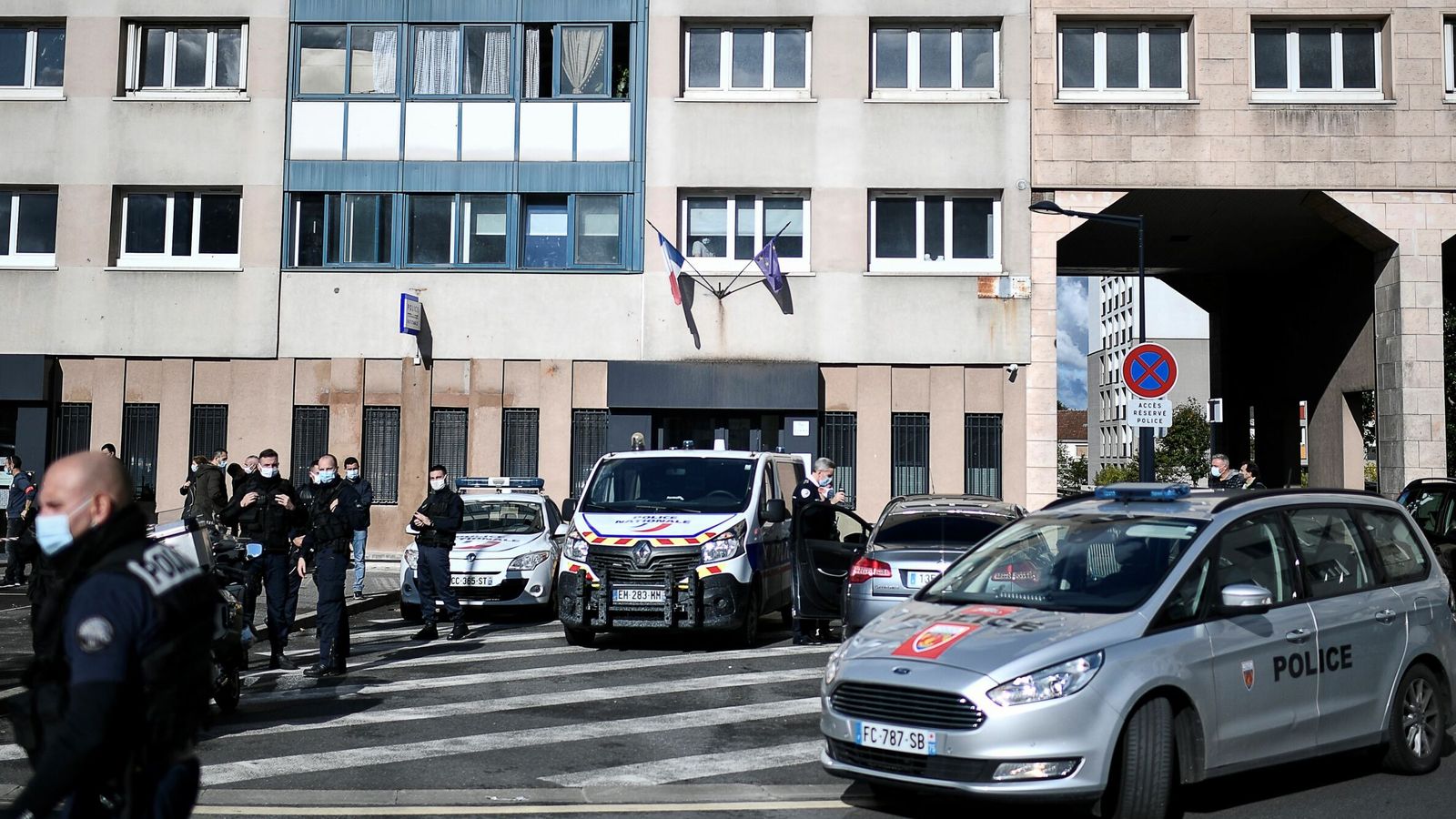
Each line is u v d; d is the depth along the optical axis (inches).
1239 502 281.9
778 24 924.6
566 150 916.0
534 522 637.3
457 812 256.8
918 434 903.1
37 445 909.2
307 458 916.0
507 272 913.5
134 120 925.8
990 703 233.1
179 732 132.0
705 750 319.0
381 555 898.7
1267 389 1201.4
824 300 902.4
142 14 927.7
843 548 507.8
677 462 551.8
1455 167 882.1
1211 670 250.8
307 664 468.4
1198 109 890.7
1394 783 286.4
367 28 928.9
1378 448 919.0
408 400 912.9
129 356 917.8
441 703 385.7
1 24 943.0
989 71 917.8
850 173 905.5
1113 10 895.7
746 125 910.4
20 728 133.8
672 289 901.2
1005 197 900.6
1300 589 277.7
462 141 919.7
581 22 920.9
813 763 305.0
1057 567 276.4
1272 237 1029.8
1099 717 233.3
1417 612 297.9
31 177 924.6
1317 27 904.9
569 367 909.2
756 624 522.0
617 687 415.8
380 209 921.5
